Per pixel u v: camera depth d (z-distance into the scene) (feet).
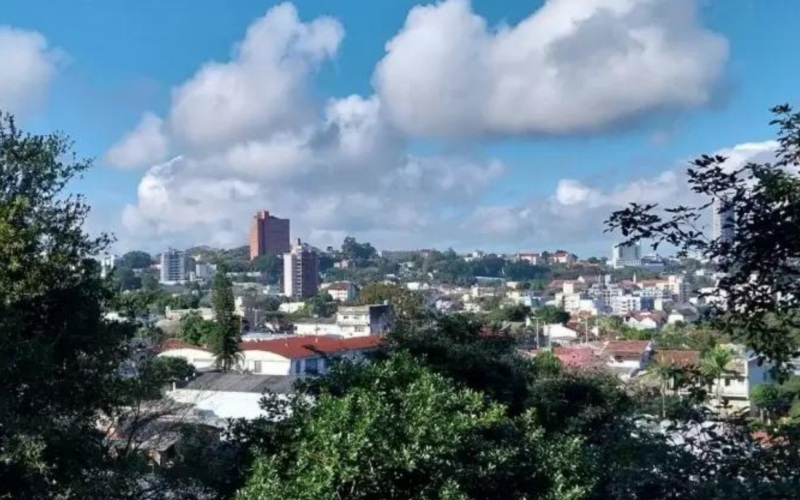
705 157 15.34
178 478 37.76
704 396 17.49
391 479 26.66
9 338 33.71
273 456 28.19
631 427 19.25
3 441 32.50
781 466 15.48
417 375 31.63
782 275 15.29
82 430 37.42
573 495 25.73
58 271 37.96
